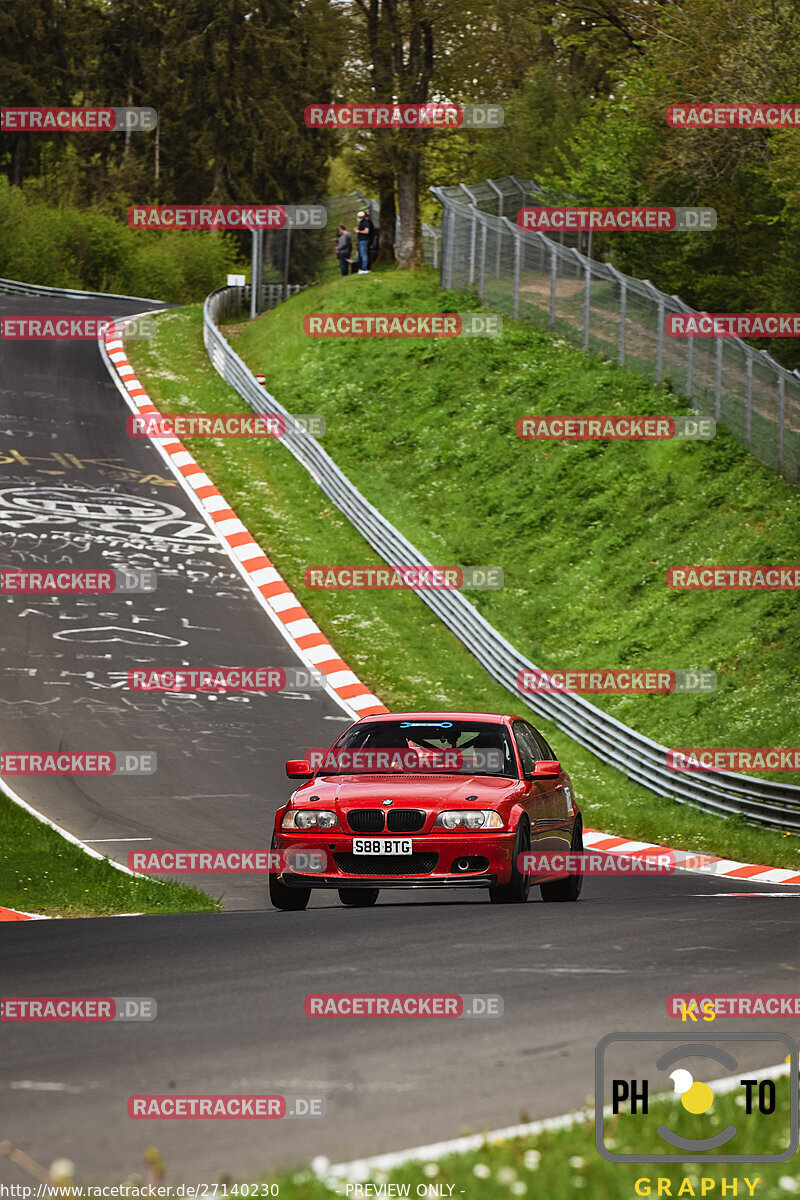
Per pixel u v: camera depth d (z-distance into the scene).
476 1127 13.77
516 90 165.50
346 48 142.38
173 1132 13.81
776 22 99.25
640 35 141.12
